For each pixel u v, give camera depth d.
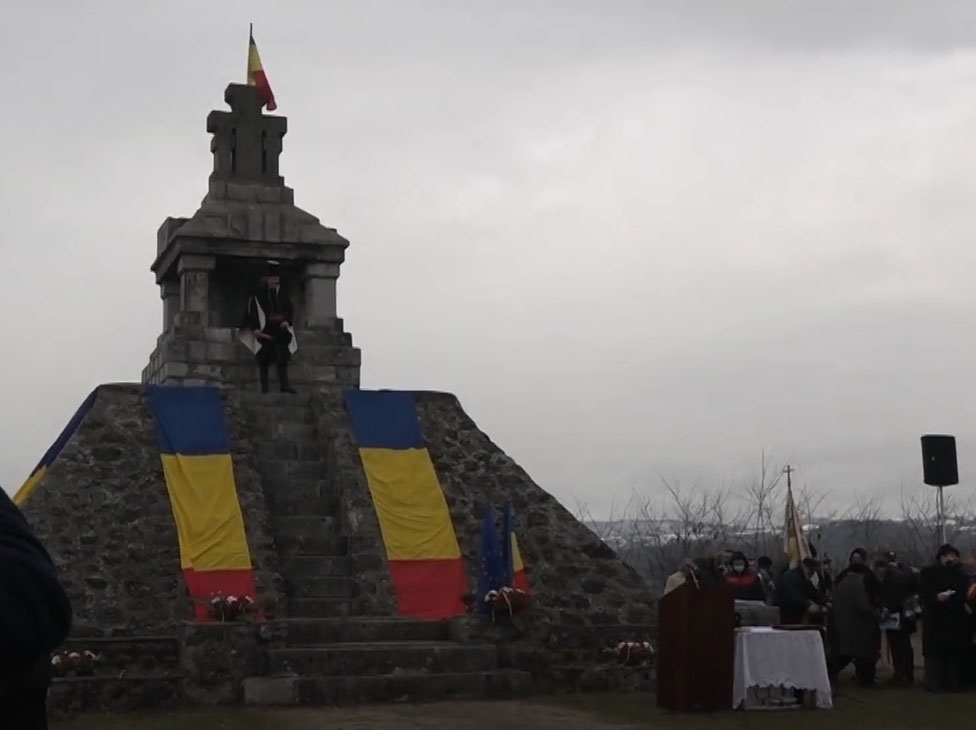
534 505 23.00
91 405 22.67
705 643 16.75
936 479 23.61
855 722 15.76
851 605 19.61
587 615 21.16
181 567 20.36
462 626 19.20
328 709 17.09
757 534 38.53
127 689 16.98
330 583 21.45
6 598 3.79
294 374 25.52
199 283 25.53
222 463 22.05
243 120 26.94
